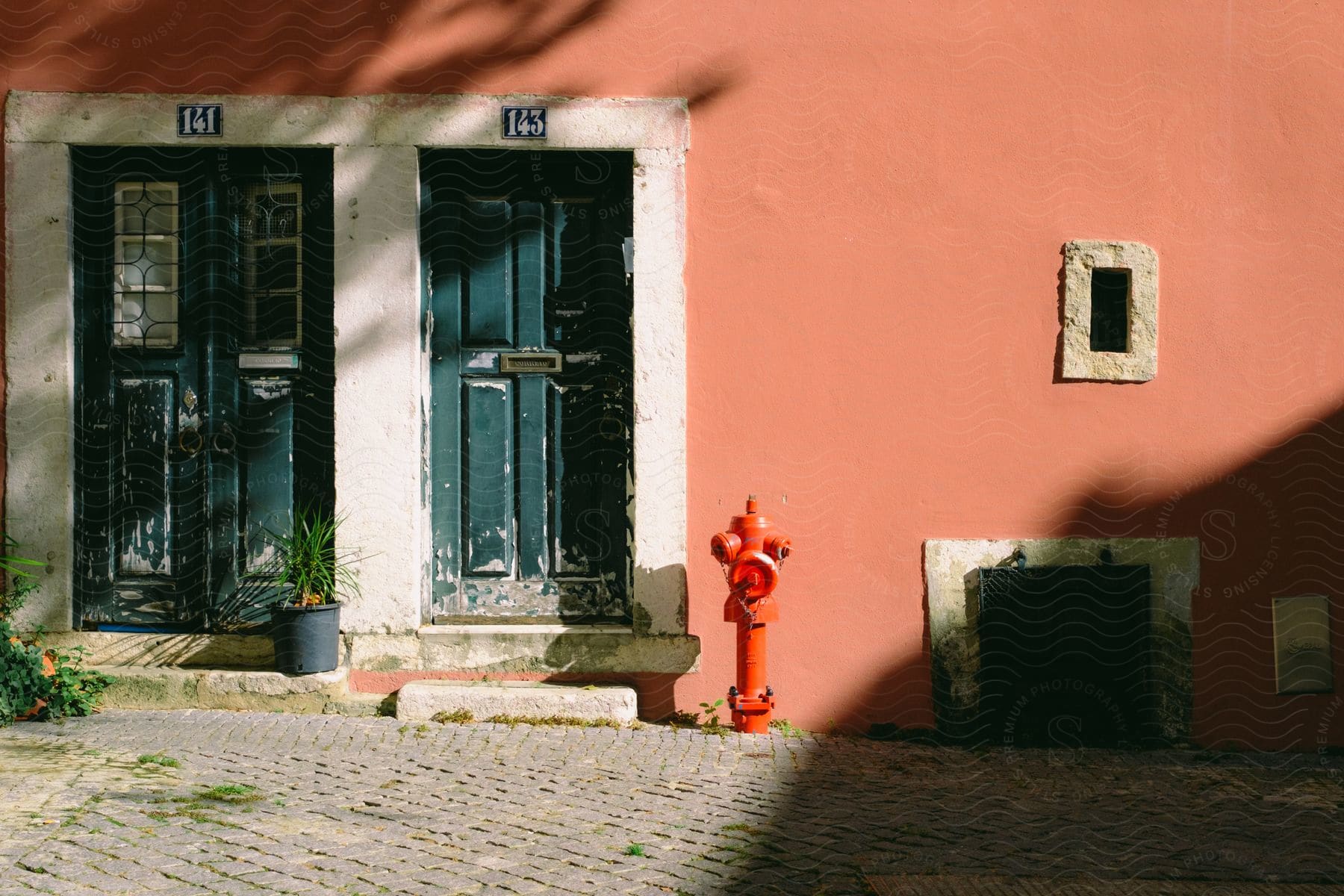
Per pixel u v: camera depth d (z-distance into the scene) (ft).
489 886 11.23
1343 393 20.17
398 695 18.40
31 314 19.06
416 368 19.35
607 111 19.36
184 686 18.67
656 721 19.25
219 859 11.57
